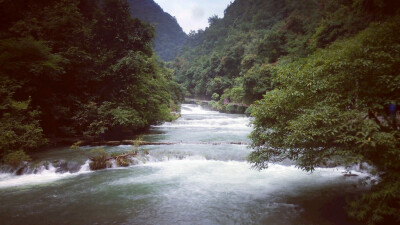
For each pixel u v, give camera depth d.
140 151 12.92
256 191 8.12
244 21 114.12
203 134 19.59
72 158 11.70
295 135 5.34
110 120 16.88
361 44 5.47
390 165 5.05
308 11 62.59
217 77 69.38
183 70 109.88
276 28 73.06
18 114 12.16
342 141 5.10
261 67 38.84
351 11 29.16
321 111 5.43
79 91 17.34
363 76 5.30
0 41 13.02
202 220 6.12
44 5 16.83
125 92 18.05
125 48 19.33
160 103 25.12
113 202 7.26
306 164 6.30
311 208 6.70
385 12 20.23
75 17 16.94
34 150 13.48
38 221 6.05
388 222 5.07
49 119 15.55
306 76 6.01
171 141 16.19
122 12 18.92
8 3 14.62
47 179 9.53
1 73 12.50
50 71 13.67
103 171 10.61
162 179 9.45
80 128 17.02
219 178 9.54
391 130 5.14
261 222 5.98
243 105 44.47
